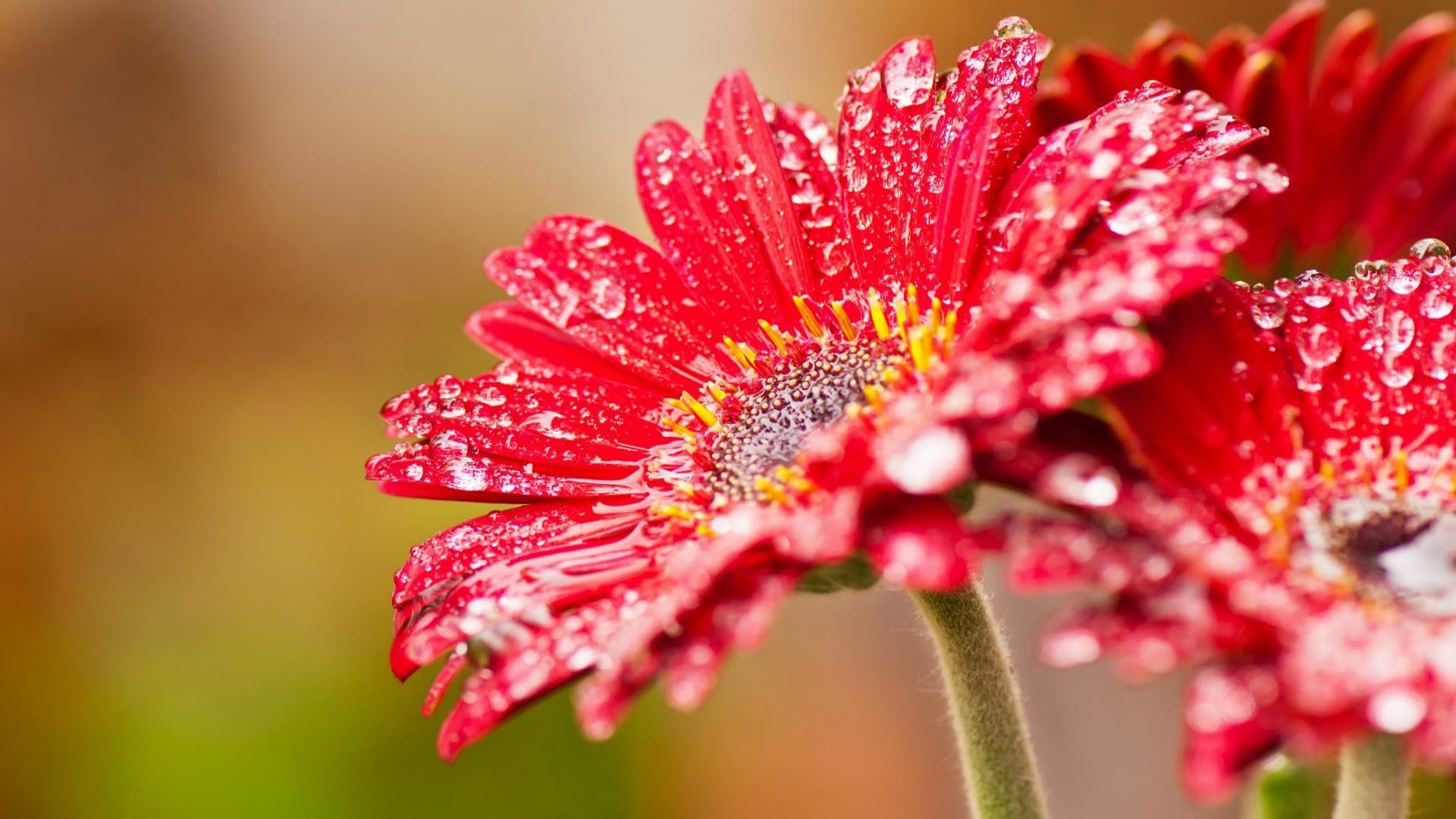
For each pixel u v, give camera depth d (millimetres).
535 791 644
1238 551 312
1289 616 305
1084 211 320
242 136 969
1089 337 311
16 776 752
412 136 994
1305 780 355
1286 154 390
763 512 333
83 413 927
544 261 372
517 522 351
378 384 968
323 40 976
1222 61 394
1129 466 311
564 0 991
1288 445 324
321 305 980
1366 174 398
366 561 842
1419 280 335
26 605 846
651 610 320
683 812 741
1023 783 342
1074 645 300
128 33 931
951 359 332
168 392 947
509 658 326
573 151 1003
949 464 307
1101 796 635
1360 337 333
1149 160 325
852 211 356
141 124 946
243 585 835
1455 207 398
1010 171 342
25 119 920
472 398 360
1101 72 385
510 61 999
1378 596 316
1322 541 321
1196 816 611
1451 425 330
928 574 307
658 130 374
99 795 728
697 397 362
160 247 950
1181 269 311
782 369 360
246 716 717
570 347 367
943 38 945
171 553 874
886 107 354
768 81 984
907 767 813
